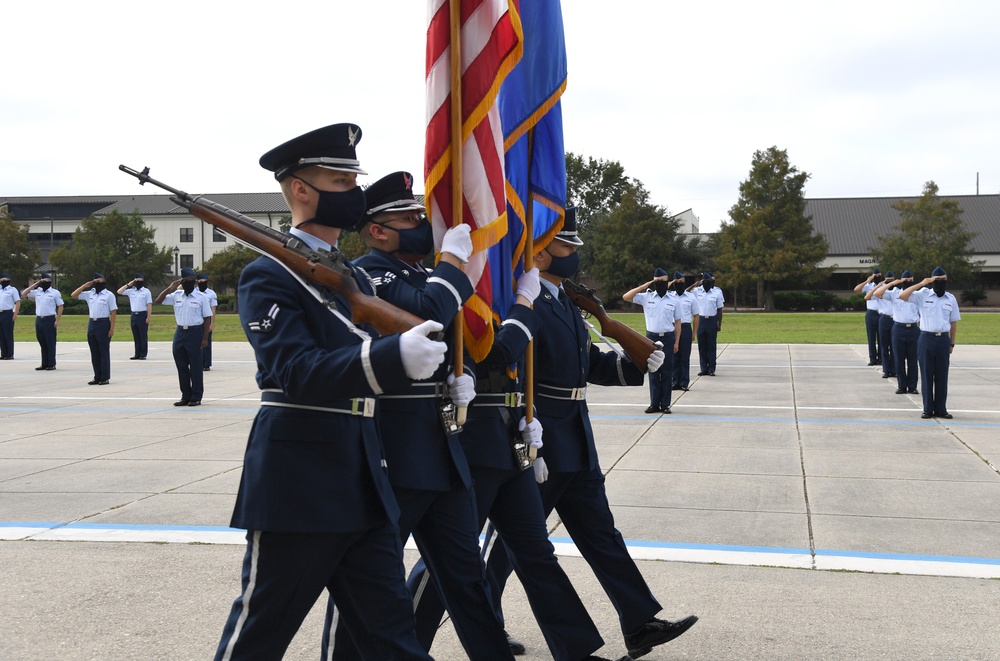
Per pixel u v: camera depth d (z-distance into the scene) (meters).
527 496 3.52
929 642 3.80
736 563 4.91
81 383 15.77
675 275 13.94
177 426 10.41
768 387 14.19
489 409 3.40
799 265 59.16
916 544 5.27
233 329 35.59
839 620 4.06
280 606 2.58
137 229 67.50
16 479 7.32
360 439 2.63
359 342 2.65
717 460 8.02
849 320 41.75
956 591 4.43
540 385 3.76
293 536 2.54
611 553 3.75
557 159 3.90
